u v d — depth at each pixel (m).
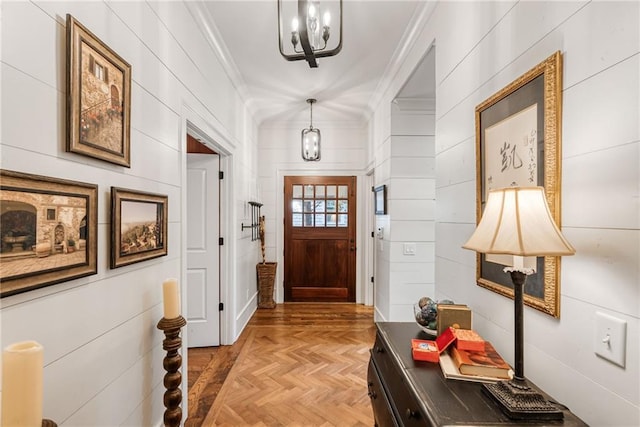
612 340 0.79
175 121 1.84
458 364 1.07
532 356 1.08
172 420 1.58
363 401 2.18
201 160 3.09
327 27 1.52
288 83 3.31
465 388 0.99
